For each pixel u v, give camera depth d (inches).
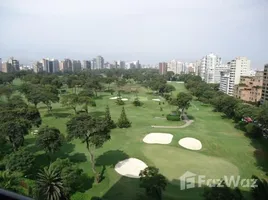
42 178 1286.9
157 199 1375.5
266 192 1402.6
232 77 6781.5
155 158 2031.3
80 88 7121.1
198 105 5103.3
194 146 2383.1
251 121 3265.3
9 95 4665.4
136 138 2615.7
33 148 2234.3
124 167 1839.3
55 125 3149.6
